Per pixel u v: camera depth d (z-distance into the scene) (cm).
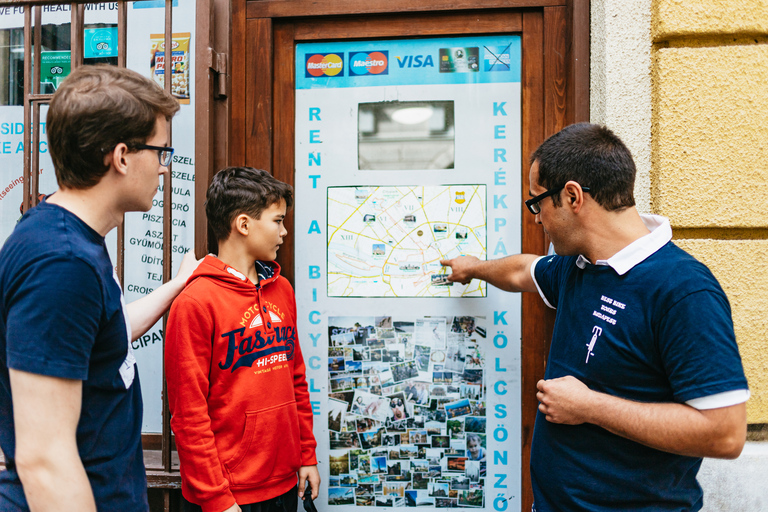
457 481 164
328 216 168
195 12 155
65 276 77
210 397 123
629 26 144
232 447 123
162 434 154
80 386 79
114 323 87
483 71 164
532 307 160
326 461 167
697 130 139
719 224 140
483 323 163
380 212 167
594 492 99
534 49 159
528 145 160
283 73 168
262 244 131
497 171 163
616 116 145
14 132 172
